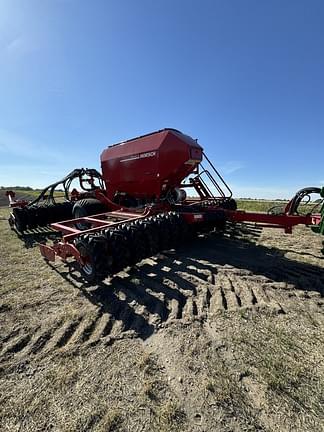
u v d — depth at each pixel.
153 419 1.90
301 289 3.91
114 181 7.93
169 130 6.63
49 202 10.15
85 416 1.95
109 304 3.61
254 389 2.13
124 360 2.52
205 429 1.82
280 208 6.24
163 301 3.64
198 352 2.58
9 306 3.61
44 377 2.35
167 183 6.96
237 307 3.39
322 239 6.90
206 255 5.64
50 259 5.05
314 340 2.72
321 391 2.10
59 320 3.24
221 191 7.91
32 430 1.86
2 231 9.28
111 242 4.21
